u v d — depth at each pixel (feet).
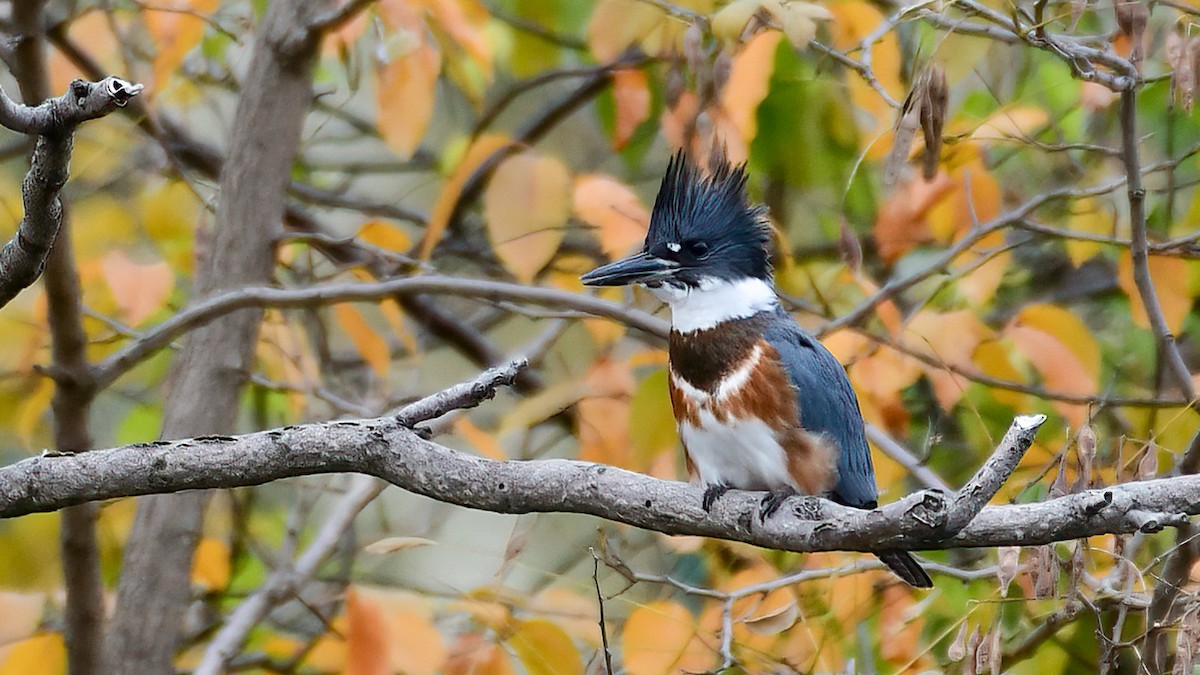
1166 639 26.71
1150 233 32.53
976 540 16.94
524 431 33.63
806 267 33.65
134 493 18.02
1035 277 42.11
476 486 18.49
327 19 31.53
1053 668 28.17
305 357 34.65
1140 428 31.07
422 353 40.34
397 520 38.96
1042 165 38.63
